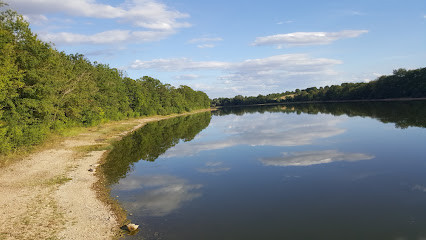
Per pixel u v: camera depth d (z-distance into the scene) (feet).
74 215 41.91
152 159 87.30
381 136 109.19
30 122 90.68
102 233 36.63
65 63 146.82
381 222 37.70
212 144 115.55
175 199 50.42
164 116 331.16
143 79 339.98
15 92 83.05
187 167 76.02
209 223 39.93
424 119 151.74
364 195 48.19
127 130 166.40
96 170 70.95
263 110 444.14
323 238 34.22
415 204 43.09
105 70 211.00
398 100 382.01
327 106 398.21
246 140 122.01
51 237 34.76
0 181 56.70
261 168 71.26
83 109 153.17
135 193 53.93
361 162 71.20
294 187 54.70
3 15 88.99
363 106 318.04
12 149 78.84
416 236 33.53
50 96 102.94
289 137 123.03
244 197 50.47
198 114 400.06
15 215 40.78
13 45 84.53
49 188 53.83
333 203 45.44
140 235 36.32
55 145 99.96
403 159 71.92
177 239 35.19
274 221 39.91
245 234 36.17
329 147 94.07
